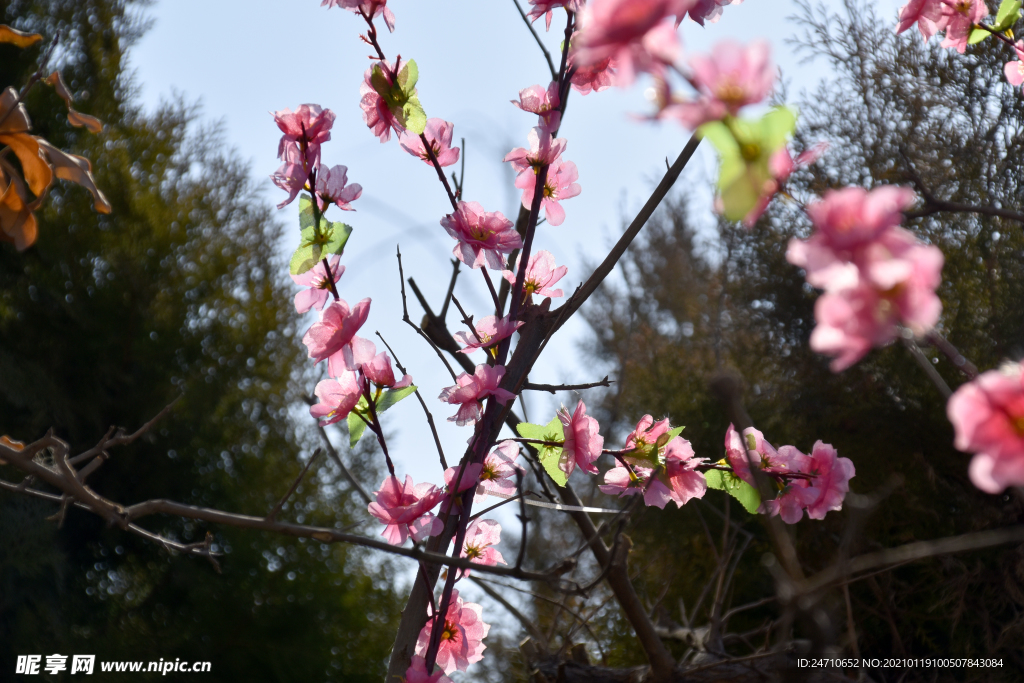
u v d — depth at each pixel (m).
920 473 1.67
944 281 1.73
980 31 0.78
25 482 0.64
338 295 0.69
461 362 0.82
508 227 0.75
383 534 0.69
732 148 0.49
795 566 0.58
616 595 0.79
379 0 0.71
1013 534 0.56
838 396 1.86
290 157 0.68
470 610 0.75
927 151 1.82
